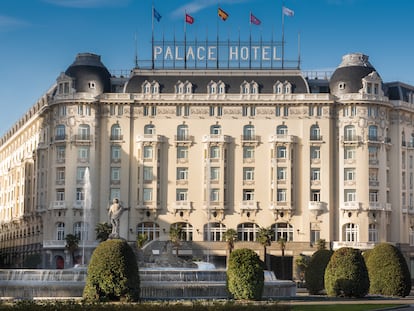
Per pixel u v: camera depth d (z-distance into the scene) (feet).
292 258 490.90
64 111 504.84
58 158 505.25
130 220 498.28
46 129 530.68
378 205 498.69
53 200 503.20
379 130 505.66
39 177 532.73
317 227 497.05
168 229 497.05
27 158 584.40
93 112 503.61
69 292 249.55
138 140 500.74
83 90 505.66
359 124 501.15
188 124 504.84
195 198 499.92
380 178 503.20
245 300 231.30
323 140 501.56
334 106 506.07
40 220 536.42
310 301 242.78
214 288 252.83
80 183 499.10
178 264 319.06
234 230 485.97
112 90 524.11
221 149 499.10
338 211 499.92
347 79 507.30
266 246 487.20
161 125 504.43
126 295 221.25
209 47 529.86
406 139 527.81
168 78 513.04
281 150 501.56
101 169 501.56
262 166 501.15
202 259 486.38
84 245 485.15
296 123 504.43
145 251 322.55
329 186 499.10
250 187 500.33
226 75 513.45
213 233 498.69
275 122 504.43
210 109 505.66
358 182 498.28
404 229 518.37
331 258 265.13
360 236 493.77
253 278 232.73
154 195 497.05
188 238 497.05
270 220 497.87
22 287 249.75
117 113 504.84
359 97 500.74
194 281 261.03
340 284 257.96
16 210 621.72
